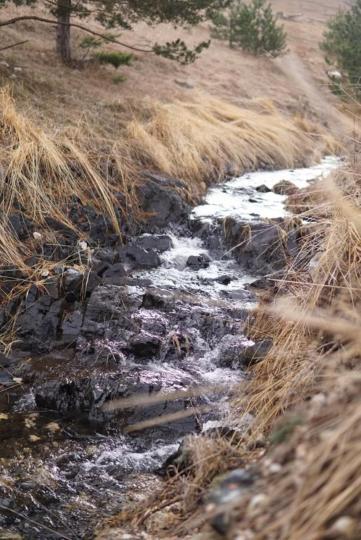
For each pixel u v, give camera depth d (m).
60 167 7.60
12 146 7.68
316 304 4.83
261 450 3.59
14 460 4.46
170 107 10.84
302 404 3.42
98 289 6.26
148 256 7.14
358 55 14.00
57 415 5.04
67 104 9.85
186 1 10.53
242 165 10.31
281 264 6.92
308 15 21.95
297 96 14.44
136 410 4.96
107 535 3.52
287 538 2.41
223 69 15.59
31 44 12.39
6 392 5.25
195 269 7.16
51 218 7.10
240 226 7.52
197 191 8.77
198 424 4.79
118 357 5.58
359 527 2.33
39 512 3.95
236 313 6.01
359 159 6.34
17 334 5.89
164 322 5.91
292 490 2.56
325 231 5.80
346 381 3.06
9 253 6.53
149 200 7.98
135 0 10.41
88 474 4.34
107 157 8.26
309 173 10.54
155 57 14.77
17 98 9.32
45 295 6.14
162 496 3.73
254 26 17.42
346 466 2.46
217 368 5.52
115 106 10.45
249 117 11.95
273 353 4.84
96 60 12.48
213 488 3.23
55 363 5.55
